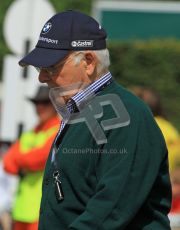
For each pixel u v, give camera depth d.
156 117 15.03
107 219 7.64
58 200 7.99
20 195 15.09
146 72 38.59
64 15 8.26
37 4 18.23
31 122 18.16
